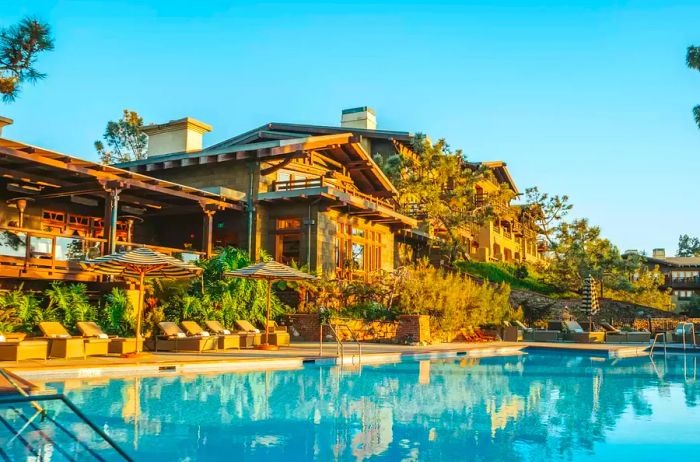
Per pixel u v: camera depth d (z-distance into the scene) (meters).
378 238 32.44
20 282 19.17
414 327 24.02
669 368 18.69
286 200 26.41
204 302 20.70
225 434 8.24
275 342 20.25
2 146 18.17
